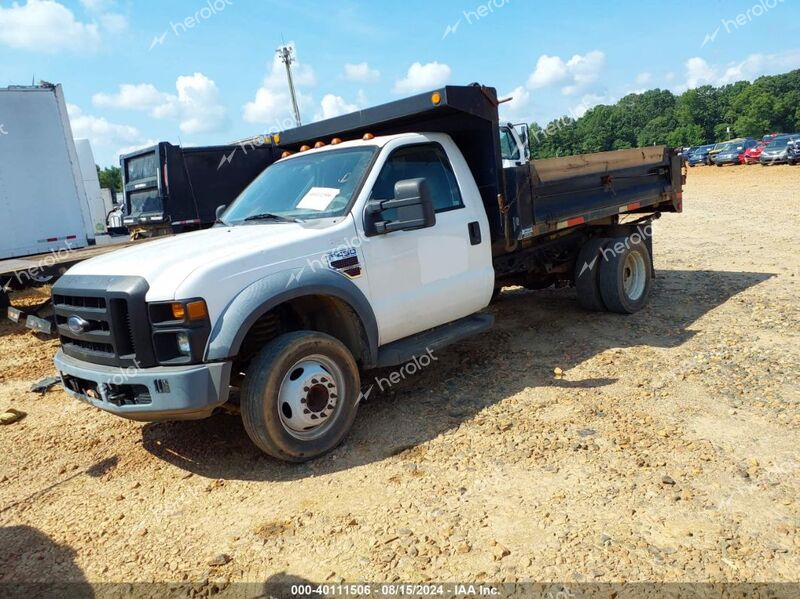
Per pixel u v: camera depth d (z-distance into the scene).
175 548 3.21
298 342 3.91
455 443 4.14
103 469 4.21
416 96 5.09
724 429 4.04
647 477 3.52
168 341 3.69
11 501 3.84
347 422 4.23
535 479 3.60
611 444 3.95
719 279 8.44
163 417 3.78
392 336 4.69
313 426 4.04
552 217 5.86
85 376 3.90
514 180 5.43
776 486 3.34
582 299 7.06
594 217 6.43
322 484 3.74
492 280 5.43
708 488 3.37
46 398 5.80
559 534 3.06
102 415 5.25
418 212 4.18
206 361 3.63
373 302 4.45
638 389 4.82
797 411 4.21
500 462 3.83
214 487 3.83
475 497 3.46
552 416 4.44
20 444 4.73
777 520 3.05
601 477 3.56
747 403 4.41
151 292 3.66
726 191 23.84
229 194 11.87
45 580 3.03
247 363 4.35
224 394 3.64
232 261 3.79
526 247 6.38
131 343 3.78
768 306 6.85
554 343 6.19
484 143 5.46
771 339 5.75
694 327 6.34
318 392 4.07
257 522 3.38
